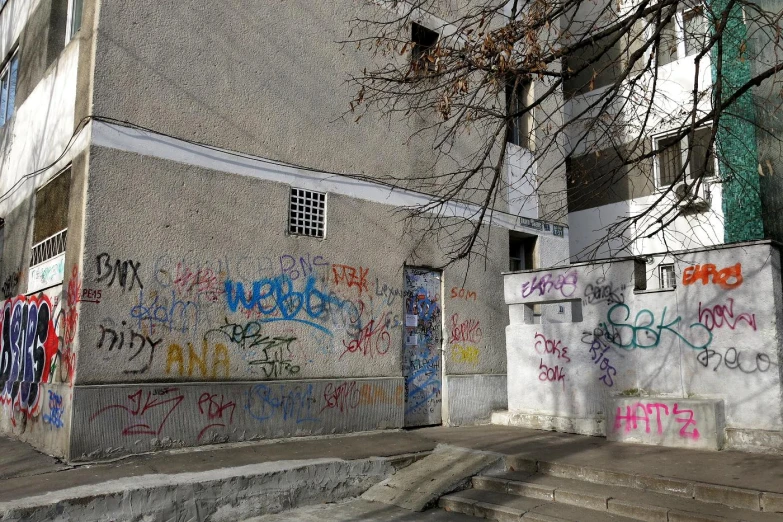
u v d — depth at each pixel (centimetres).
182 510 519
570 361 858
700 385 725
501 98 1066
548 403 879
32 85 862
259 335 738
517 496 604
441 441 782
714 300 723
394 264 893
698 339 732
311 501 603
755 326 688
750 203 1045
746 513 502
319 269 805
